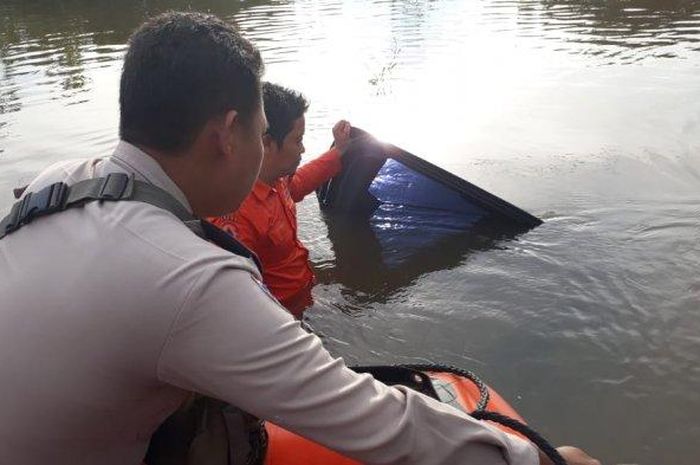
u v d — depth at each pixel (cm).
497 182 438
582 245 354
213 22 133
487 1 1078
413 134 525
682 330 280
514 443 133
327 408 117
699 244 346
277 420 117
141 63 126
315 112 578
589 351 272
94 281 112
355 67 716
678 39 762
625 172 443
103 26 1028
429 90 632
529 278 326
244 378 112
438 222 399
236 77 127
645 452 223
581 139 503
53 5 1288
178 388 124
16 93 683
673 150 474
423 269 344
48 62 811
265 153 289
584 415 240
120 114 132
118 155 130
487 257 350
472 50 772
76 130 563
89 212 121
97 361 112
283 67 723
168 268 112
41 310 114
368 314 306
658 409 241
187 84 123
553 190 422
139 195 124
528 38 816
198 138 127
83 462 121
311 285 331
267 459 168
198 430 148
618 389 251
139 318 111
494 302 309
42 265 117
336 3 1136
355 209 411
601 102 578
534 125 535
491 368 265
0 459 119
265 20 999
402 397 125
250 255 143
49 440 117
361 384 121
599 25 859
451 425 127
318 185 363
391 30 896
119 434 122
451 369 197
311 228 399
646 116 539
